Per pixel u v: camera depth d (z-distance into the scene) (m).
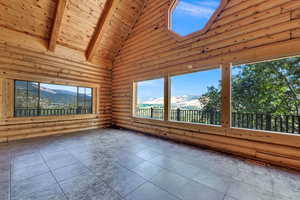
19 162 2.30
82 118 4.93
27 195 1.51
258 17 2.52
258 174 2.02
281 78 3.01
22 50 3.65
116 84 5.72
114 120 5.79
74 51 4.68
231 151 2.80
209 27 3.11
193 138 3.37
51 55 4.16
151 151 2.91
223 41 2.93
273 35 2.39
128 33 5.13
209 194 1.57
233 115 3.13
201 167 2.21
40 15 3.55
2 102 3.37
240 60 2.72
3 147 3.03
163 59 4.04
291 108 2.87
